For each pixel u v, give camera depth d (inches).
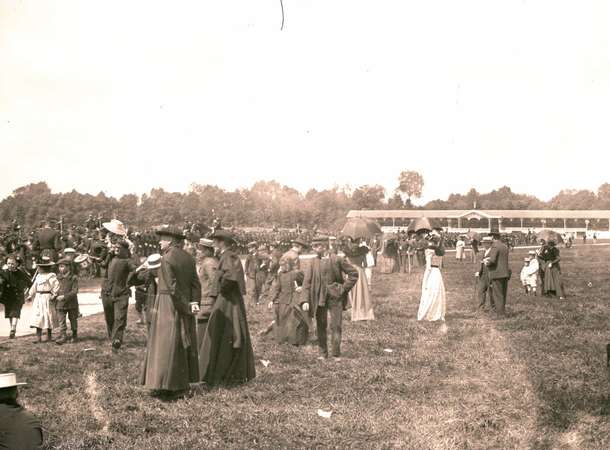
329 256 362.0
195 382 293.3
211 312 309.0
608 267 1016.2
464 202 3201.3
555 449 198.4
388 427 227.3
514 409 237.1
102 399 269.4
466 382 279.1
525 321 468.4
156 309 283.1
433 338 398.3
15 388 163.3
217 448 211.9
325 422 236.7
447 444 208.1
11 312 445.1
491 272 530.3
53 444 213.6
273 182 2694.4
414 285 808.9
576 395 252.5
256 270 666.2
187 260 288.2
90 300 715.4
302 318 407.8
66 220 1207.6
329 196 2773.1
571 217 1720.0
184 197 2235.5
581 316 494.0
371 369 320.8
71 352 383.9
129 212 1763.0
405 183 3083.2
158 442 217.5
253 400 271.4
